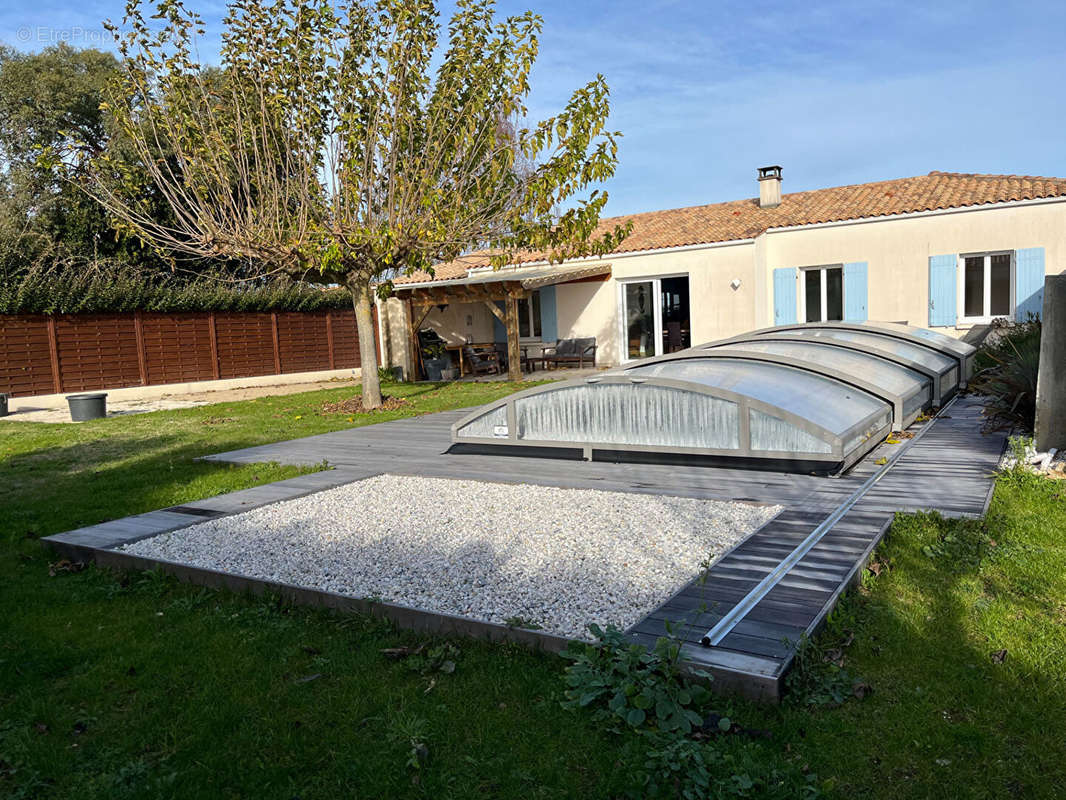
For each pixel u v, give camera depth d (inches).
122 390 677.3
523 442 305.6
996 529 177.5
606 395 284.4
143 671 134.8
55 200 804.0
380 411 489.1
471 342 861.8
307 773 103.7
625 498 227.1
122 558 189.5
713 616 134.0
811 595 140.9
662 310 751.7
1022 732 104.3
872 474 240.4
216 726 115.2
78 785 102.6
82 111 857.5
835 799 92.7
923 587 150.6
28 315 628.4
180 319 719.7
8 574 191.9
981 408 368.8
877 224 627.5
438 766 103.1
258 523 218.2
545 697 118.3
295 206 454.9
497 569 167.9
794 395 264.7
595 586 154.3
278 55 417.4
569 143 439.5
